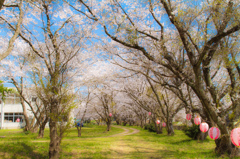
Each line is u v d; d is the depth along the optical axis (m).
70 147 11.36
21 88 17.77
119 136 21.50
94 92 22.69
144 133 26.19
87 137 20.14
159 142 15.43
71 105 8.69
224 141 8.79
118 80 19.80
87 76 17.67
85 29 10.68
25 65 14.94
